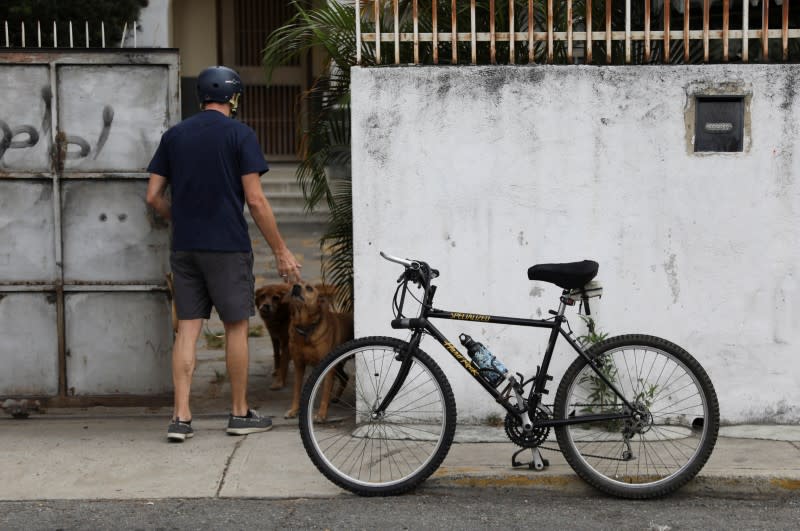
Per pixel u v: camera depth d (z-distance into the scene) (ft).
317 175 21.24
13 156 18.57
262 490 15.15
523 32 18.24
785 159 17.19
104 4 36.91
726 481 15.02
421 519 14.01
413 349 15.15
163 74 18.57
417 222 17.52
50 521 13.89
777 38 17.60
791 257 17.31
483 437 17.13
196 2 51.90
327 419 18.24
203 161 17.15
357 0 17.93
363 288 17.60
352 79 17.33
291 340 18.79
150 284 18.86
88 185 18.71
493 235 17.51
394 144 17.42
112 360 19.02
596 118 17.26
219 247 17.28
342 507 14.53
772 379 17.48
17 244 18.75
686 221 17.35
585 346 17.30
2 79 18.44
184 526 13.73
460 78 17.30
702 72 17.11
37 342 18.93
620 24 19.71
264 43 52.60
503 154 17.38
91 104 18.56
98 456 16.69
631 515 14.19
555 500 14.97
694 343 17.51
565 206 17.43
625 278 17.48
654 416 16.58
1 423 18.79
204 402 20.49
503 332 17.62
